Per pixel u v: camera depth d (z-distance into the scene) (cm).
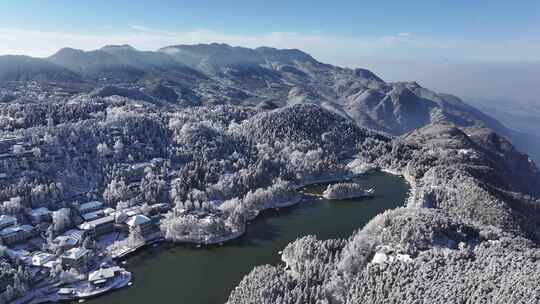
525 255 17150
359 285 17212
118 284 19988
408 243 19612
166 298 18962
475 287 14725
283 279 18362
